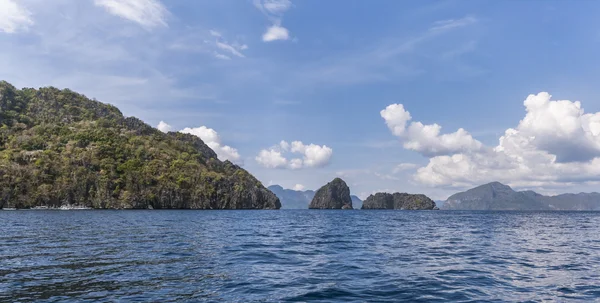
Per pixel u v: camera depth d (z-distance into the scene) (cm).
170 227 5141
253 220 8150
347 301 1341
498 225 7006
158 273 1792
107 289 1456
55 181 16350
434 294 1459
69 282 1568
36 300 1277
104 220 6881
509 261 2345
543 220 9844
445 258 2456
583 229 5866
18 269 1842
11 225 5147
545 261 2356
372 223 7575
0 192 14800
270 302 1312
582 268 2097
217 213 13038
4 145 18700
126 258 2247
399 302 1338
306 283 1627
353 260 2322
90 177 17000
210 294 1409
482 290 1538
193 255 2420
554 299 1405
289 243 3297
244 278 1708
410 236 4241
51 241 3133
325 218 10431
